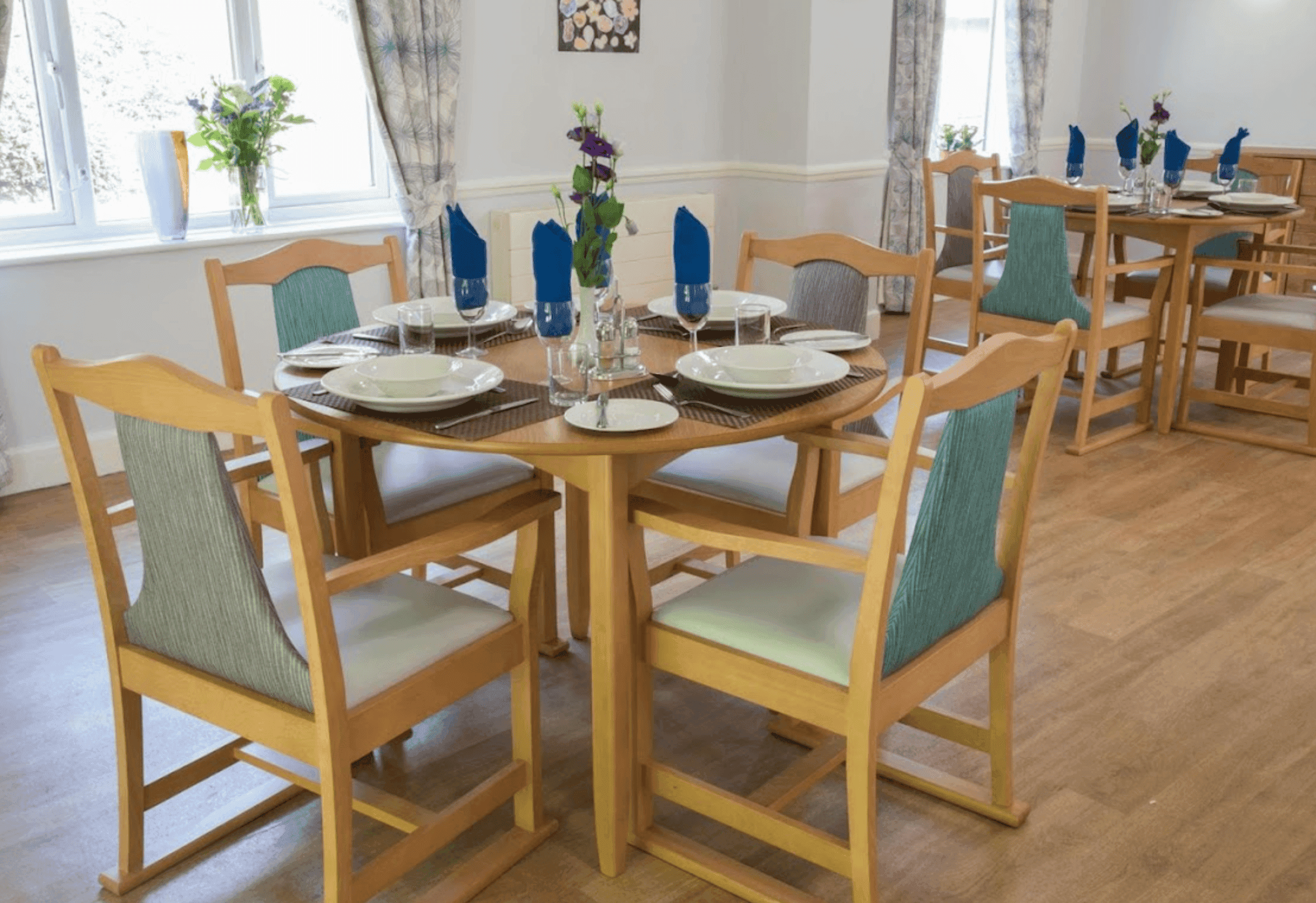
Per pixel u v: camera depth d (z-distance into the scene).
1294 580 3.23
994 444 1.76
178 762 2.35
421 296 4.60
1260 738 2.46
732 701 2.61
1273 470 4.14
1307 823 2.17
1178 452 4.35
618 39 5.20
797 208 5.70
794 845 1.88
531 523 1.93
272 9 4.30
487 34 4.74
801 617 1.89
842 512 2.49
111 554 1.85
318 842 2.12
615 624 1.90
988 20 6.95
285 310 2.78
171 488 1.63
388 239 3.01
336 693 1.66
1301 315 4.26
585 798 2.25
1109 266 4.16
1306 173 6.32
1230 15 6.86
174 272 3.97
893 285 6.47
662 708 2.57
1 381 3.69
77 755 2.37
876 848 2.00
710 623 1.90
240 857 2.07
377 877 1.81
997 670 2.09
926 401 1.55
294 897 1.97
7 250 3.74
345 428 1.95
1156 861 2.06
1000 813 2.16
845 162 5.81
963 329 6.12
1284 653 2.82
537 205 5.09
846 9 5.57
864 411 2.24
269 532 3.46
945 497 1.70
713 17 5.60
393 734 1.77
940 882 2.00
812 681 1.77
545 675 2.71
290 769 2.02
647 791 2.07
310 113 4.49
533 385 2.18
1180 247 4.34
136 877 1.99
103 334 3.86
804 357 2.25
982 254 4.44
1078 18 7.34
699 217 5.59
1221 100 7.00
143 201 4.13
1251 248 4.78
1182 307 4.41
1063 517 3.69
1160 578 3.24
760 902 1.94
